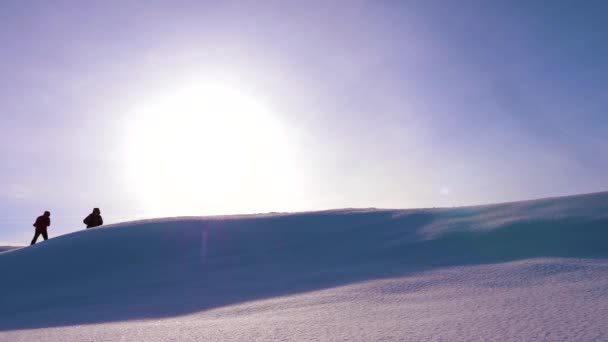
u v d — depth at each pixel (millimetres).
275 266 12641
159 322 7004
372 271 10367
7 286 13617
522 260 9578
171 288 11531
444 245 11891
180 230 16844
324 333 4844
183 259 14312
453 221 13914
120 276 13430
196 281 11984
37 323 8680
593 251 9789
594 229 10859
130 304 10062
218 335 5125
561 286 6551
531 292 6301
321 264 12234
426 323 4945
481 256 10578
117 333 5824
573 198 13672
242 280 11461
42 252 16125
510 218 12859
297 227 16000
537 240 10930
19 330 7512
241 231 16234
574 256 9617
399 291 7633
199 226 17141
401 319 5340
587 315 4613
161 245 15625
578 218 11688
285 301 7875
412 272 9609
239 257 13906
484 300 6066
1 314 11031
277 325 5512
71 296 12031
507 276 7902
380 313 5887
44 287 13289
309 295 8227
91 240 16641
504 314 5020
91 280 13406
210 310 8039
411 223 14703
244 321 6105
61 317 9266
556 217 12031
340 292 8070
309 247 13992
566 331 4078
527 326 4379
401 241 13000
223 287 10844
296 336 4789
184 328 5836
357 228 15125
